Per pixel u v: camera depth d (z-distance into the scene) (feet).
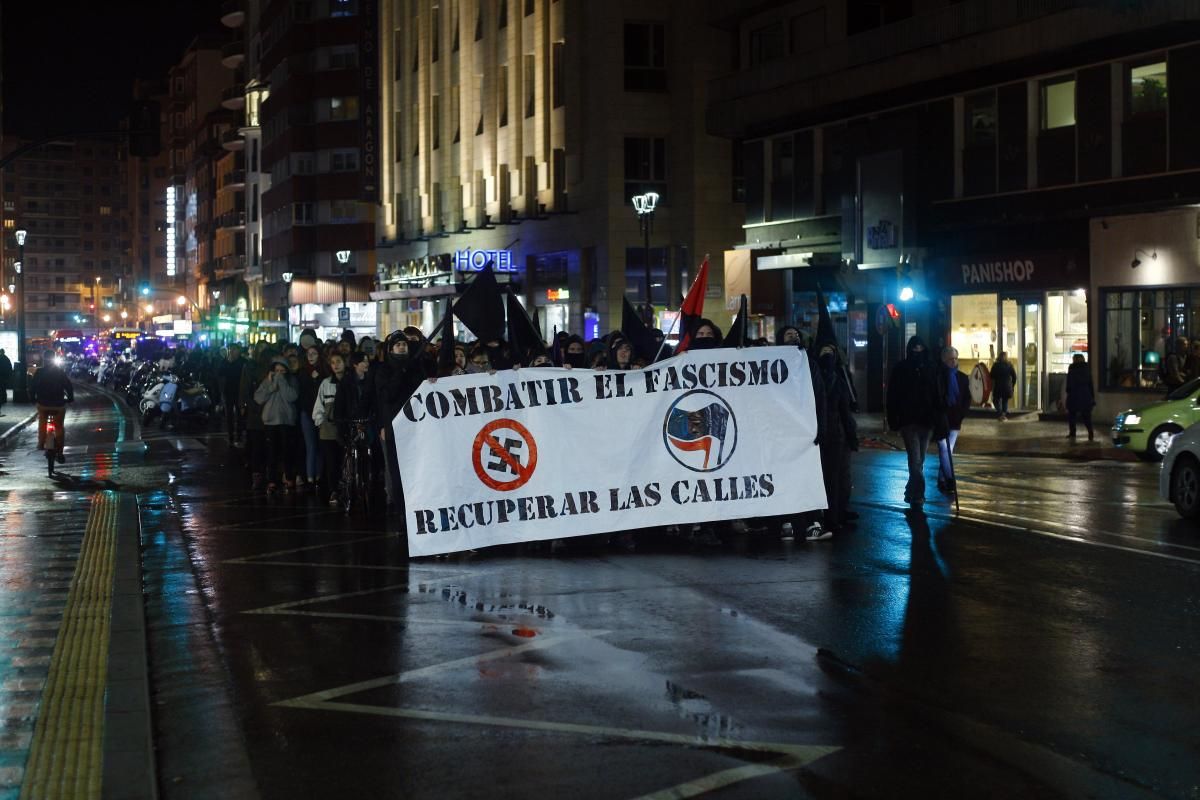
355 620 31.94
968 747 20.88
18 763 20.48
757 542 43.37
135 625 30.96
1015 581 35.53
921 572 37.06
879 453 83.76
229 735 22.48
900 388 50.85
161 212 624.18
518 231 185.26
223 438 100.73
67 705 23.88
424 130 218.59
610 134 159.02
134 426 118.21
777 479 42.63
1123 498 56.24
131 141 85.35
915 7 122.83
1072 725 22.04
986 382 112.68
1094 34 98.32
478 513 40.91
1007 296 111.34
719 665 26.50
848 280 126.52
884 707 23.27
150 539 46.98
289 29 283.38
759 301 139.33
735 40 150.51
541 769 20.10
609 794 18.90
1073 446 85.56
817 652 27.53
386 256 241.14
